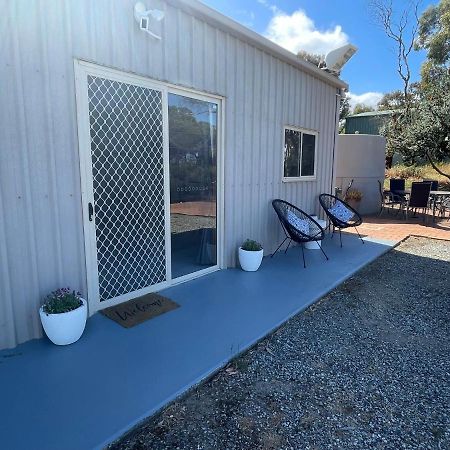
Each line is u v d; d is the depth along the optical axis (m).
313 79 5.30
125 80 2.77
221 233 3.98
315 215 5.76
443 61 16.33
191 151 3.49
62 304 2.29
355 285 3.80
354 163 8.45
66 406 1.75
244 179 4.18
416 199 7.69
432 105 10.75
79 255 2.62
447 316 3.05
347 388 2.02
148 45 2.88
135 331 2.54
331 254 4.90
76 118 2.48
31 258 2.32
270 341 2.55
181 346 2.36
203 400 1.89
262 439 1.62
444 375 2.17
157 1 2.90
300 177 5.32
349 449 1.58
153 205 3.18
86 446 1.52
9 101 2.12
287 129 4.88
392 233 6.46
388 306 3.25
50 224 2.40
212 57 3.50
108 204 2.81
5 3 2.04
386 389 2.02
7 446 1.51
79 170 2.54
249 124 4.12
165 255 3.37
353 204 8.38
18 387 1.89
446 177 12.02
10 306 2.24
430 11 16.06
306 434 1.66
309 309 3.15
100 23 2.53
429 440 1.64
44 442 1.53
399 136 12.36
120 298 3.02
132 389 1.89
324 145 5.89
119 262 2.96
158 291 3.33
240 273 3.96
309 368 2.22
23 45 2.14
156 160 3.13
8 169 2.15
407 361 2.32
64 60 2.36
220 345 2.38
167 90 3.11
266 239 4.73
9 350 2.24
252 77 4.06
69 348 2.29
